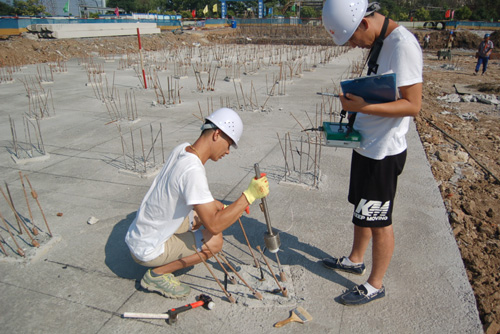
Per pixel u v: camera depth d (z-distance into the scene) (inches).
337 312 99.5
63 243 128.5
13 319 96.6
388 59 84.4
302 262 119.7
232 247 127.3
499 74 583.5
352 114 92.6
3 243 126.4
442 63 729.6
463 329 94.1
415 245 127.8
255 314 98.9
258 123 266.5
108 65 576.4
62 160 201.0
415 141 232.7
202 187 86.1
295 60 658.2
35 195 123.5
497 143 249.8
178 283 103.7
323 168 191.2
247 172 186.7
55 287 108.1
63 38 802.2
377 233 96.6
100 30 911.0
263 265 117.3
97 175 182.4
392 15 1812.3
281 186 171.2
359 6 83.4
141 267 117.0
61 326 94.6
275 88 391.2
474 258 122.6
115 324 95.3
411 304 102.2
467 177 189.6
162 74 483.8
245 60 603.5
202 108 307.7
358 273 113.7
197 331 93.3
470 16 1829.5
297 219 144.3
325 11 87.8
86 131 249.6
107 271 115.0
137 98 344.8
